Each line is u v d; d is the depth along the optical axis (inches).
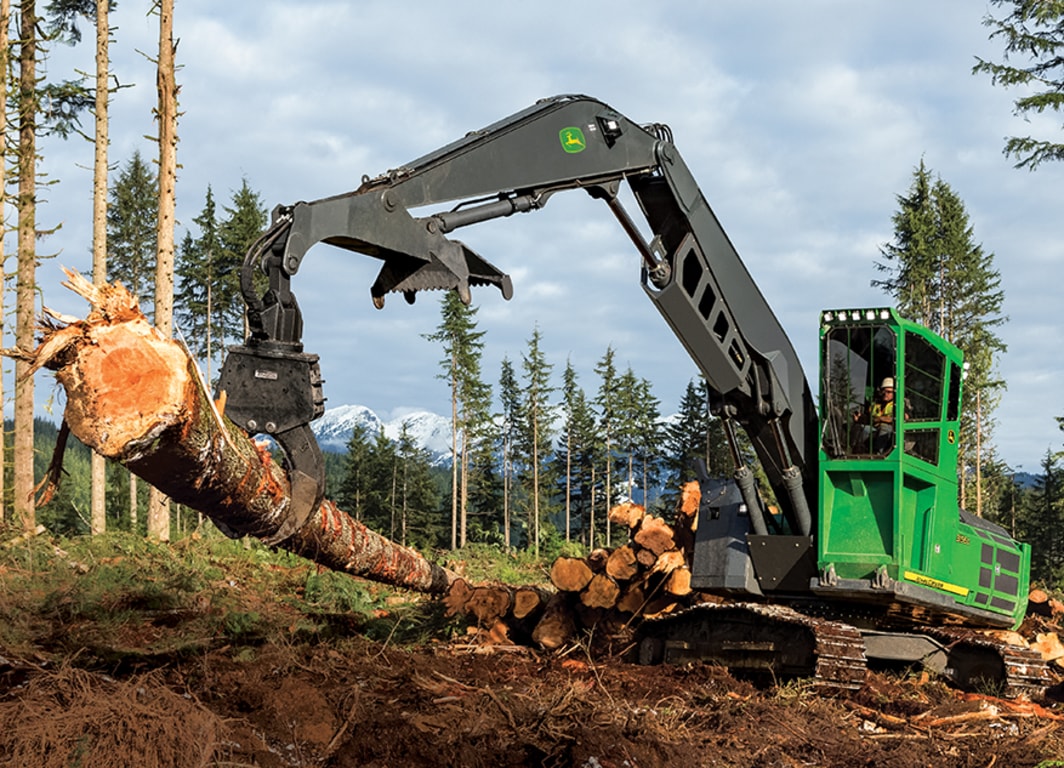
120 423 225.6
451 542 3107.8
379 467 3221.0
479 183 317.7
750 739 304.7
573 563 480.1
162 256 735.1
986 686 426.3
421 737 237.3
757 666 399.9
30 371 224.1
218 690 265.0
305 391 256.5
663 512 2738.7
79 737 196.4
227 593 466.9
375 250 295.0
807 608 426.9
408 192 295.9
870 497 400.2
